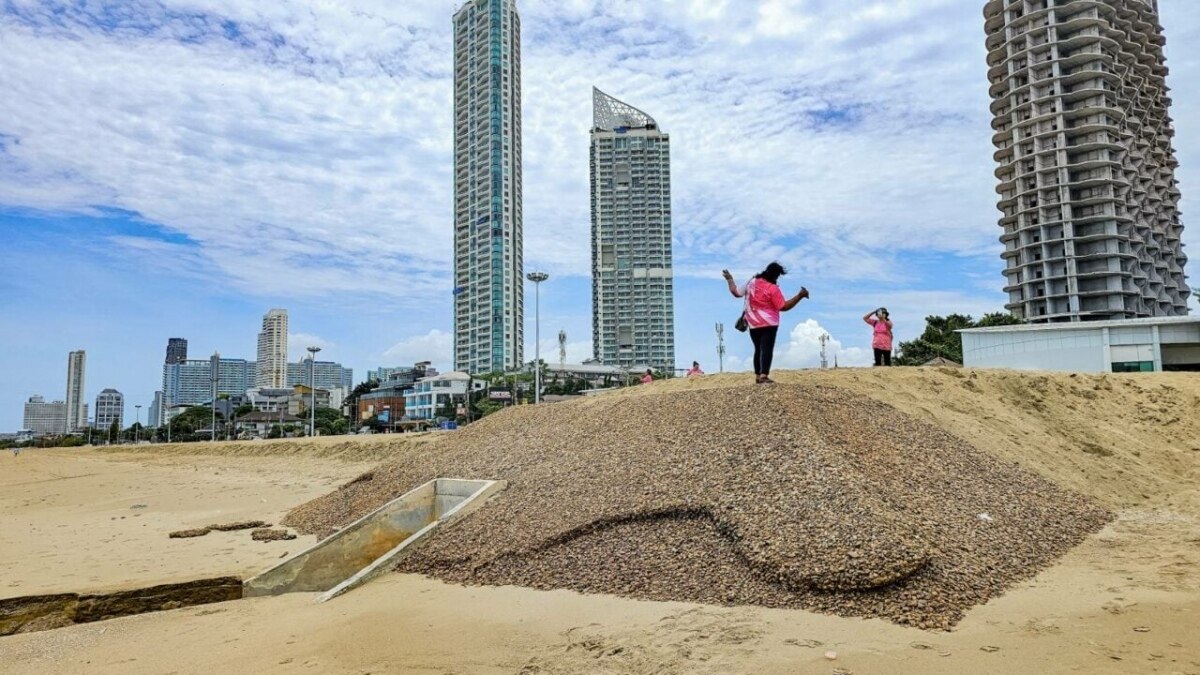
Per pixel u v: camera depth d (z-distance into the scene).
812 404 11.50
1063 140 82.12
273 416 112.06
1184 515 10.96
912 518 7.94
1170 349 45.03
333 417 125.31
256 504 19.48
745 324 12.98
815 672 5.20
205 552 11.98
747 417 10.84
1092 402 17.33
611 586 7.64
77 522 17.25
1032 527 9.12
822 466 8.71
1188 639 5.66
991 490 10.10
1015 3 87.44
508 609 7.34
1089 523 10.11
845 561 6.80
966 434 12.88
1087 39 82.50
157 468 41.38
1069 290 80.75
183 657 6.58
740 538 7.71
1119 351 45.78
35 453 77.25
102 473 38.16
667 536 8.31
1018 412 15.59
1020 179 85.50
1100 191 81.31
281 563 9.74
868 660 5.39
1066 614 6.36
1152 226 90.25
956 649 5.56
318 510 14.35
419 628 6.97
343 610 7.92
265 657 6.43
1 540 14.34
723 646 5.83
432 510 12.07
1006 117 88.00
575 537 8.84
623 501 9.23
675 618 6.57
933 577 6.81
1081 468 13.08
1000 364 50.03
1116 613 6.36
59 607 7.95
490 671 5.72
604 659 5.80
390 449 35.09
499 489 11.12
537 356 51.41
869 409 12.23
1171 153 100.69
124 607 8.28
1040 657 5.36
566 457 11.65
